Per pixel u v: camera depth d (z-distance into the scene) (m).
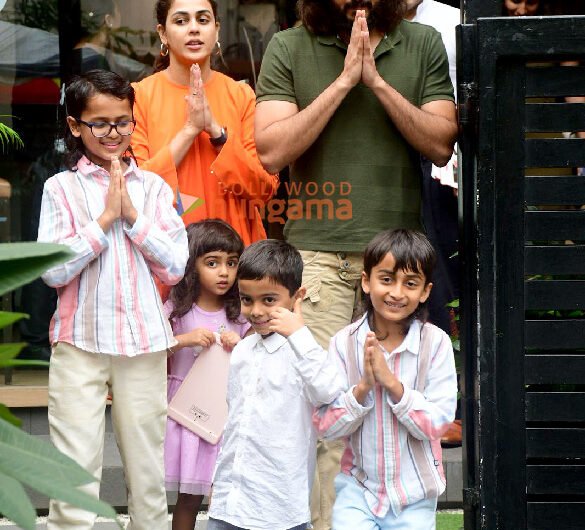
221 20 8.72
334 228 5.95
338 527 4.86
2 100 8.70
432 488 4.82
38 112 8.74
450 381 4.87
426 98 6.04
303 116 5.80
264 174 6.49
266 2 8.73
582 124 4.42
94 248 5.31
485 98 4.39
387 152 5.95
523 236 4.44
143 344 5.45
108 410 8.21
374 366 4.63
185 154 6.36
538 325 4.46
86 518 5.28
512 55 4.36
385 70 5.99
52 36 8.74
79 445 5.34
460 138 4.75
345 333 5.03
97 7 8.75
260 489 4.91
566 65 4.41
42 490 1.66
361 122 5.93
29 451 1.69
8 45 8.70
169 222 5.69
